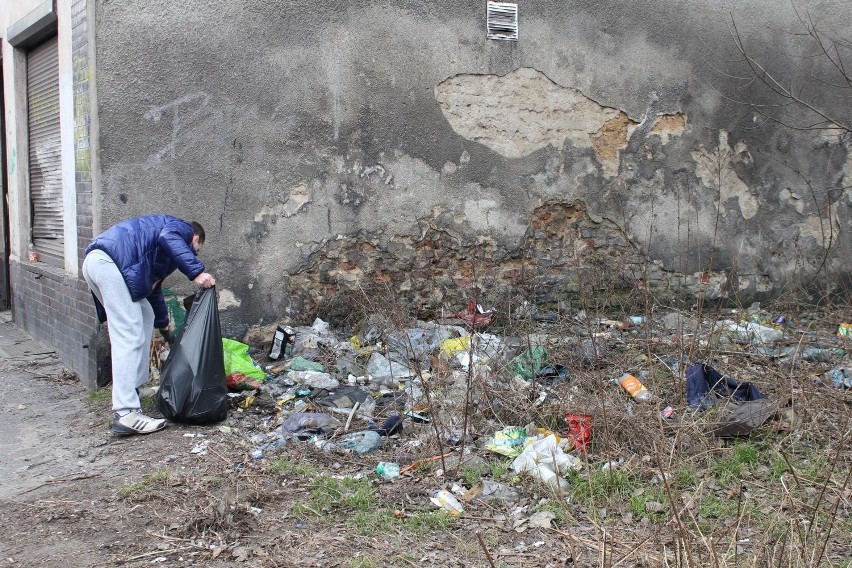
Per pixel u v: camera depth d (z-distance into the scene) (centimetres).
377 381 578
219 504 380
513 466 423
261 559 338
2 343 779
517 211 727
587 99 738
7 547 355
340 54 664
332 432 486
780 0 789
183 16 617
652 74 754
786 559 304
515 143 721
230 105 635
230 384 554
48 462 461
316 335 646
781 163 801
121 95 602
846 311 768
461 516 376
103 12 591
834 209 823
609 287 755
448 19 691
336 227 675
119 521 377
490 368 553
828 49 806
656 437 433
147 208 615
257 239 652
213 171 634
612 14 738
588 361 570
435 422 464
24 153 825
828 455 415
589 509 377
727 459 425
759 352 614
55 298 713
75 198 640
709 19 767
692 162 773
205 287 514
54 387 625
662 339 629
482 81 706
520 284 730
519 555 337
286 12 646
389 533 359
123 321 495
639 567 319
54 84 726
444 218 706
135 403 502
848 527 347
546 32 720
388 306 680
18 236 848
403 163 690
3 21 852
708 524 357
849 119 819
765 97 791
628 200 757
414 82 687
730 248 791
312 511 379
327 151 666
